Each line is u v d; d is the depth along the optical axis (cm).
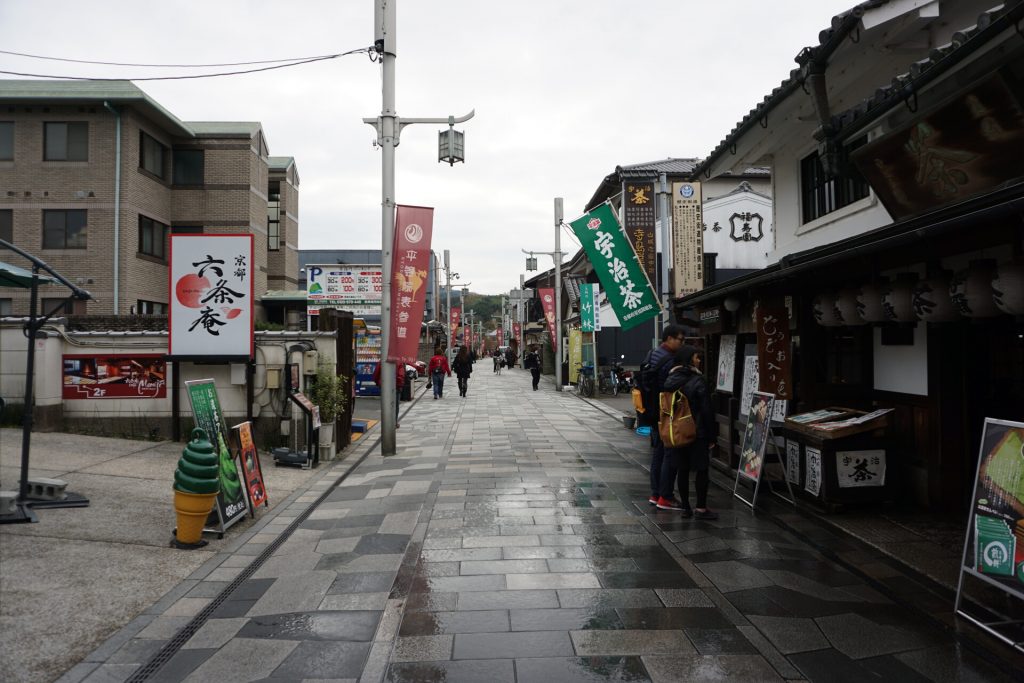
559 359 2652
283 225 2844
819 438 652
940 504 630
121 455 873
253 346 977
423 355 3278
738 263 2130
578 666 351
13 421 989
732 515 663
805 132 909
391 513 681
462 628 400
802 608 427
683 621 407
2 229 2030
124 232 2053
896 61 687
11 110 2033
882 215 767
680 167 2259
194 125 2406
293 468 927
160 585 473
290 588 471
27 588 453
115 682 338
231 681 339
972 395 620
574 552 544
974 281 475
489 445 1151
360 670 349
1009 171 468
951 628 396
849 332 772
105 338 998
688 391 643
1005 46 415
